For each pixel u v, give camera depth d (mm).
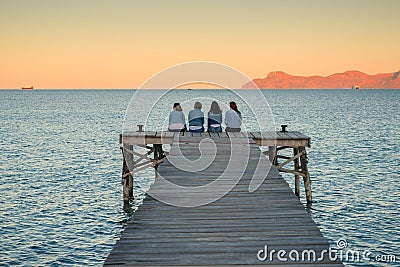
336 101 144000
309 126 51812
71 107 109188
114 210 15250
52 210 15250
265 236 6070
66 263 10602
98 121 61875
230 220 6789
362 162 25516
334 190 18047
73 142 36969
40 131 47094
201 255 5410
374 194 17297
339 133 43562
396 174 21641
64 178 21156
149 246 5695
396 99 162750
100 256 11039
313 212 14641
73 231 12953
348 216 14164
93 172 22812
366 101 143625
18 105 120688
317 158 27141
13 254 11133
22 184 19750
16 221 13961
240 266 5102
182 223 6637
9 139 39312
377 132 44531
